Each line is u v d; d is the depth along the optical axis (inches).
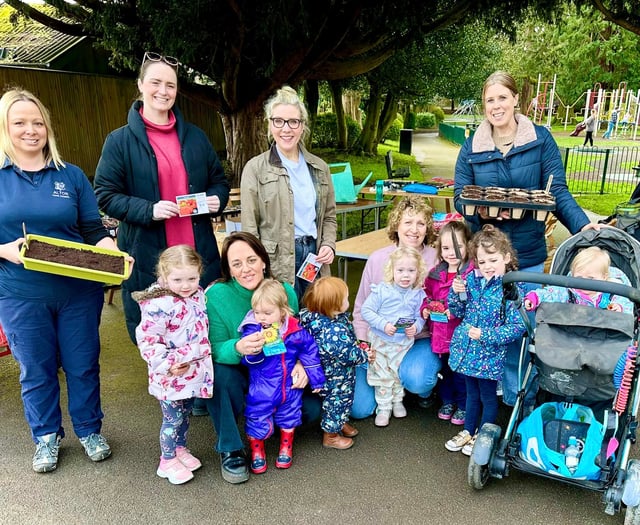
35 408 110.3
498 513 99.5
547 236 208.8
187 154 118.1
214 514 99.5
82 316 110.0
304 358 111.8
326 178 131.3
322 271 137.8
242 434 127.0
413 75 626.2
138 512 100.3
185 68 358.3
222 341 110.3
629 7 368.5
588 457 91.4
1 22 596.7
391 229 132.7
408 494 104.8
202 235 123.6
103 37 318.3
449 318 120.0
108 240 114.5
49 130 103.2
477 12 362.9
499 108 117.0
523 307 102.4
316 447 121.0
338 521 97.6
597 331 93.4
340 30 344.5
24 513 100.0
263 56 354.6
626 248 111.5
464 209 121.6
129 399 141.9
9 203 100.9
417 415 135.0
